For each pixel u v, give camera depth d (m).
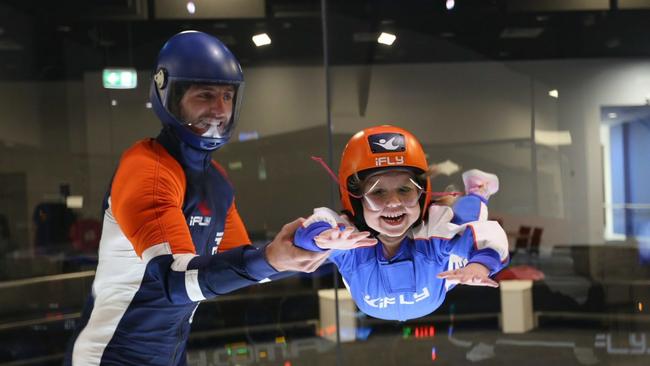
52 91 3.88
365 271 1.56
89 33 3.85
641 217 3.91
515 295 3.95
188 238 1.20
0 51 3.83
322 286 4.04
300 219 1.05
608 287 3.90
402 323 3.98
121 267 1.33
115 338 1.36
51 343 3.68
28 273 3.82
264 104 4.14
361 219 1.52
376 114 4.20
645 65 3.91
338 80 4.17
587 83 4.00
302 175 4.16
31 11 3.82
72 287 3.83
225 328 3.97
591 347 3.75
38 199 3.91
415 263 1.53
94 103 3.88
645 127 3.94
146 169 1.25
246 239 1.65
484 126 4.16
